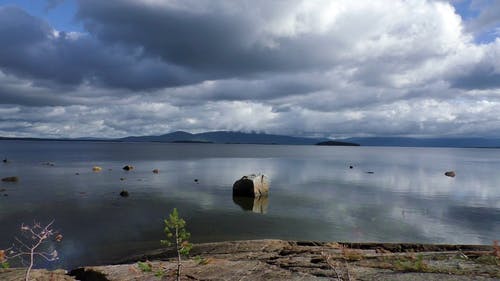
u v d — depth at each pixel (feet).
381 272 27.12
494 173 237.45
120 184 158.81
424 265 27.99
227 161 349.20
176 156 440.45
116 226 86.94
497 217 98.99
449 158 493.77
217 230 84.33
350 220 94.48
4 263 23.43
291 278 27.61
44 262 63.05
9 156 385.70
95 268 36.09
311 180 184.44
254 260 36.60
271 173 223.30
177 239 23.59
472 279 24.09
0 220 90.53
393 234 81.82
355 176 206.90
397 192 143.33
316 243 52.60
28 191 135.33
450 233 82.99
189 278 30.04
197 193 136.46
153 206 111.04
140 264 29.91
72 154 446.60
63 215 97.76
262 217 97.30
